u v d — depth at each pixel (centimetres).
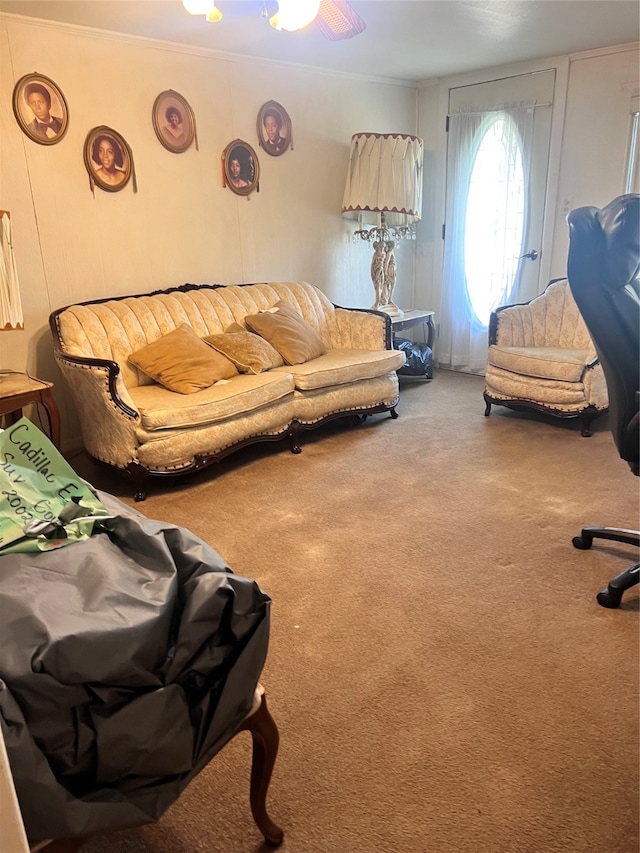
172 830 129
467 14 323
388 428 388
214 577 97
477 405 432
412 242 543
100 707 84
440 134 498
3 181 309
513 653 179
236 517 270
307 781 139
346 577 220
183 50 362
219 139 391
